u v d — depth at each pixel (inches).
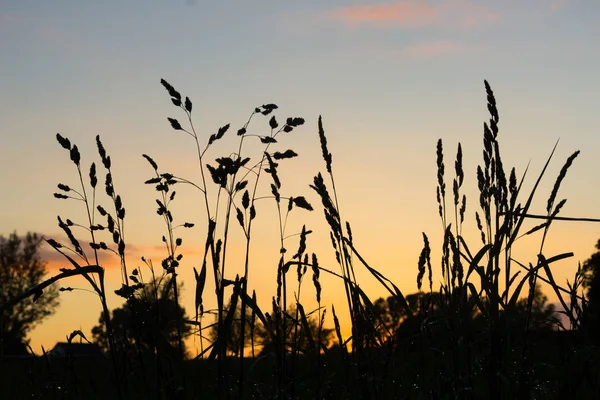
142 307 105.9
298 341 126.7
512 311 106.4
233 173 110.7
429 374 115.4
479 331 107.5
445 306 115.7
